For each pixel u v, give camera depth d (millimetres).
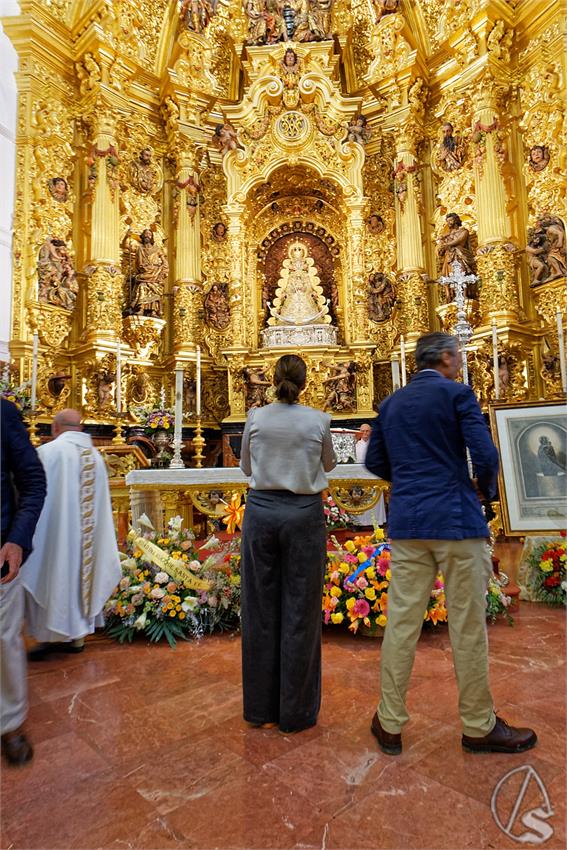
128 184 10023
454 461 2078
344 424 9516
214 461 10148
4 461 2117
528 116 8914
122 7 9773
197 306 10336
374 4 10406
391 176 10469
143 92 10258
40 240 8727
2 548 2006
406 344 9695
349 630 3605
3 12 8781
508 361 8414
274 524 2238
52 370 8750
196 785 1841
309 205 11070
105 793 1800
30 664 3086
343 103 10062
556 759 1975
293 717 2203
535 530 4121
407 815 1663
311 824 1626
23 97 8883
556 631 3463
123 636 3480
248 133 10219
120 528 5723
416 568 2082
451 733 2186
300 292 10875
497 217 8734
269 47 10227
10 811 1711
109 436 8914
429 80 10141
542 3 8617
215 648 3342
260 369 10039
